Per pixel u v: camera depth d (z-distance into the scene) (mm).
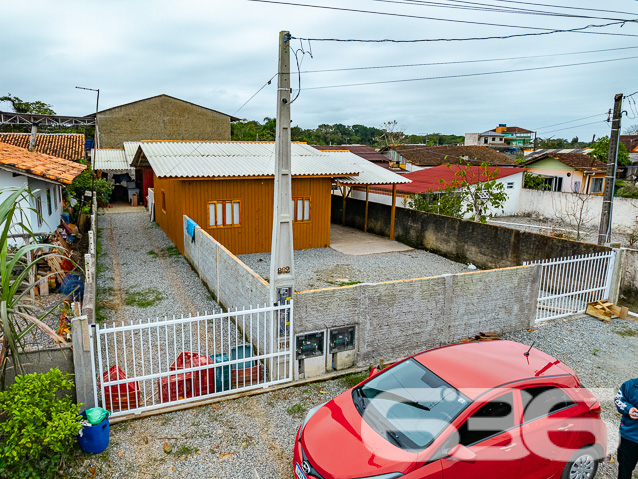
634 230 21578
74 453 5324
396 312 7809
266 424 6035
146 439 5645
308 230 17938
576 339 9141
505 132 99000
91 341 5656
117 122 37188
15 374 5023
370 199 26906
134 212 26734
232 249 16453
